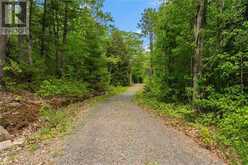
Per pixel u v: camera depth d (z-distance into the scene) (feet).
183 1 64.75
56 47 94.68
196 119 47.62
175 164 24.94
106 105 71.87
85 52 110.83
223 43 52.70
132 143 31.24
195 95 52.60
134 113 55.98
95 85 123.75
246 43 49.06
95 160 25.88
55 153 28.19
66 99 69.41
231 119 39.47
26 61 76.13
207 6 56.24
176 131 38.19
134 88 198.80
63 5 92.68
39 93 65.05
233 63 49.75
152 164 24.82
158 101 75.77
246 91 48.88
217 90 53.01
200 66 52.95
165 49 73.51
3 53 60.64
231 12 53.52
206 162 25.62
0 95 54.75
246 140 34.04
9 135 37.45
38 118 45.75
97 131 37.24
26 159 27.07
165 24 71.72
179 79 70.85
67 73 103.24
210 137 34.40
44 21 88.63
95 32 118.83
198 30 52.54
